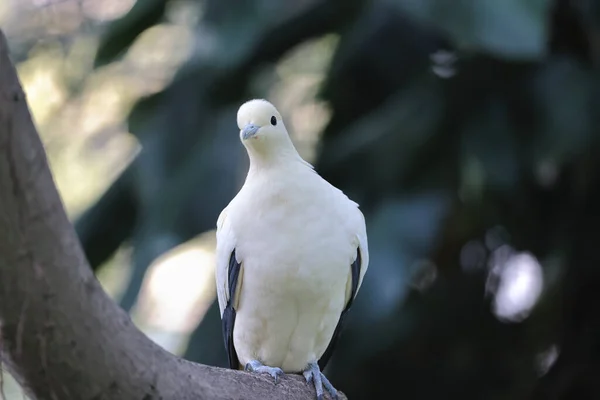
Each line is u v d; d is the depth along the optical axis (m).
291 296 7.46
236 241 7.53
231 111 13.51
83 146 16.09
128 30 13.55
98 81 15.70
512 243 13.45
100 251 13.81
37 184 4.31
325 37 14.85
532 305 13.71
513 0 10.80
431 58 13.45
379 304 11.18
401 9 11.22
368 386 13.34
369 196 12.32
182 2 14.14
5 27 15.52
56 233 4.45
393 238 11.54
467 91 12.55
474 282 13.75
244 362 8.14
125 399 5.14
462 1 10.82
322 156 12.91
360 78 13.73
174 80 13.82
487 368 13.82
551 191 13.12
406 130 12.49
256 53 13.54
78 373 4.88
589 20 12.50
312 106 15.05
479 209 12.55
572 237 13.08
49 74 16.02
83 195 17.06
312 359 7.86
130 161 13.95
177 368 5.61
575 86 12.11
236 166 12.78
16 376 4.94
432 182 12.20
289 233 7.36
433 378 13.66
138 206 13.59
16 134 4.18
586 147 11.89
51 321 4.62
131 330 5.14
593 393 13.38
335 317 7.77
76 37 15.30
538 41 10.64
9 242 4.32
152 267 12.62
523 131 12.24
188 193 12.75
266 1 13.11
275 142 7.48
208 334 12.60
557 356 13.56
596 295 13.23
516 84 12.44
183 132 13.45
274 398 6.94
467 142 12.16
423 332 13.41
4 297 4.47
